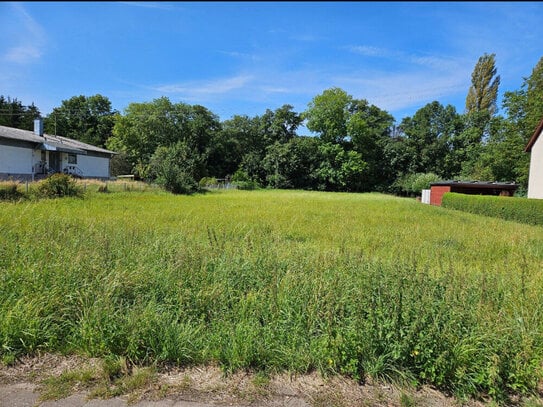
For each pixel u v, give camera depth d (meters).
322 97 48.75
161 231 6.14
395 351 2.26
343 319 2.55
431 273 3.77
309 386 2.22
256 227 8.06
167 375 2.29
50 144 23.42
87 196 15.40
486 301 2.89
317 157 49.97
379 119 52.81
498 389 2.14
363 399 2.11
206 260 3.70
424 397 2.15
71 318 2.75
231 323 2.74
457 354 2.25
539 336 2.53
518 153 26.08
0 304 2.76
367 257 4.61
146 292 3.13
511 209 15.77
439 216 13.80
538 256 5.89
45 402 2.00
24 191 13.75
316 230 8.34
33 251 3.78
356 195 36.62
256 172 50.44
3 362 2.37
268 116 54.94
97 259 3.46
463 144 47.53
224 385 2.20
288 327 2.65
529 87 25.86
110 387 2.14
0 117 43.06
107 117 47.44
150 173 28.36
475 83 48.16
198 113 47.28
